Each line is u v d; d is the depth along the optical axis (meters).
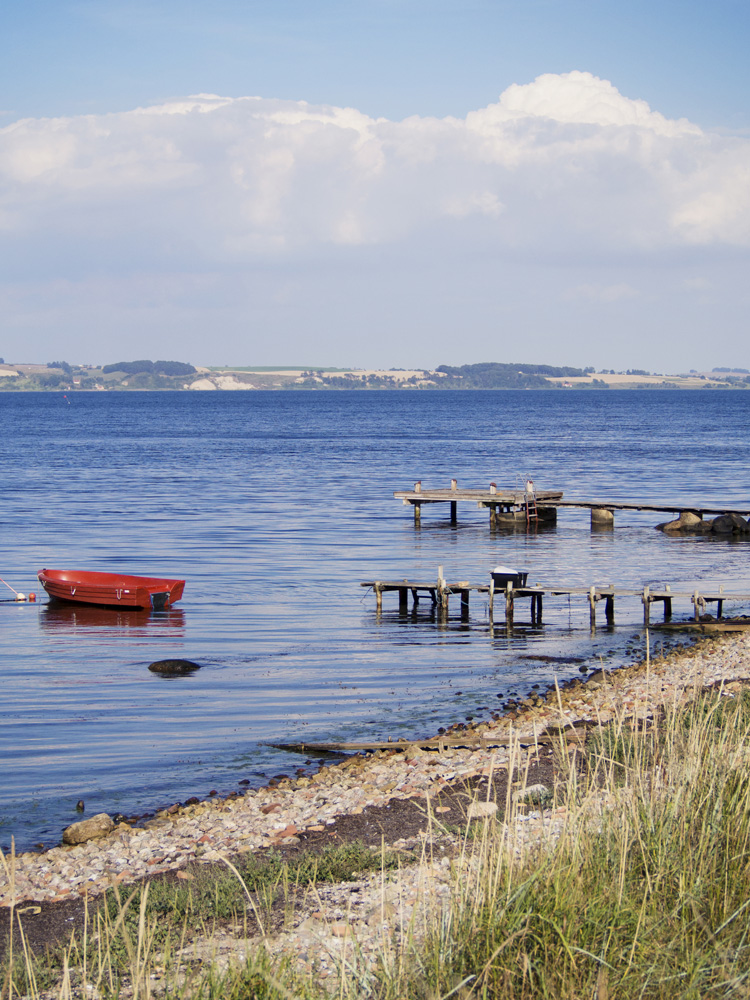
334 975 5.86
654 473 73.56
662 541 42.75
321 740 15.72
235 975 5.64
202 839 10.88
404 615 27.28
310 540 41.66
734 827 6.83
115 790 13.49
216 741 15.78
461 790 11.59
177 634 24.92
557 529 46.97
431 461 85.56
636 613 27.75
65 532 43.47
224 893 8.50
